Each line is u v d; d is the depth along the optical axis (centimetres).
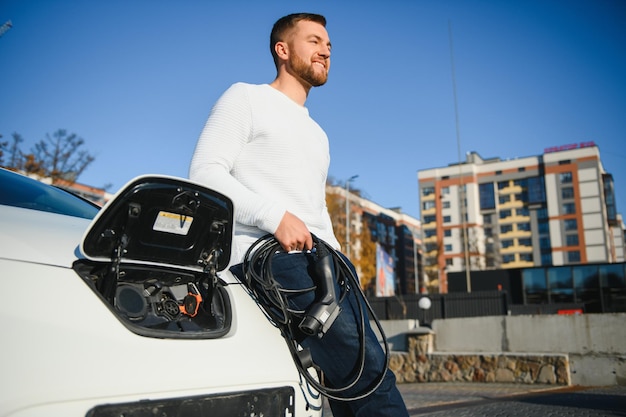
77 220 158
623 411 468
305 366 150
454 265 9319
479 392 743
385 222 9262
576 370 848
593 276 2025
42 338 105
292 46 185
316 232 175
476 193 9581
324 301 150
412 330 1033
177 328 132
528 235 9281
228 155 162
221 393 126
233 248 168
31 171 1507
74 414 103
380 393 158
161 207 134
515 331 927
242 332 142
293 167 171
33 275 113
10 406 97
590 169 9088
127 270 135
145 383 113
